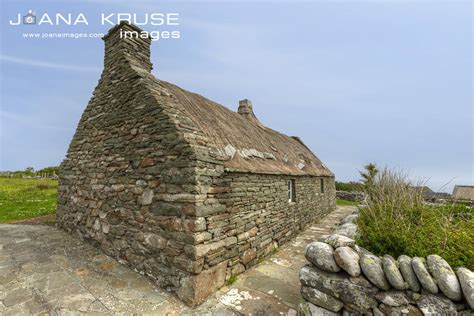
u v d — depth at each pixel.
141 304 3.58
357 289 2.68
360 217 5.00
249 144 7.30
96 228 5.95
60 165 8.12
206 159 4.12
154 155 4.55
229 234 4.64
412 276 2.59
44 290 3.86
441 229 3.52
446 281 2.38
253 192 5.68
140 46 6.59
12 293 3.75
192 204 3.82
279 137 13.43
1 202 13.39
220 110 8.60
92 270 4.70
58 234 7.09
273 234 6.70
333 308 2.83
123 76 5.82
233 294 4.02
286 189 7.86
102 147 6.08
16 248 5.86
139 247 4.66
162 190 4.30
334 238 3.22
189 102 6.39
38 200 14.73
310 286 3.07
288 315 3.41
